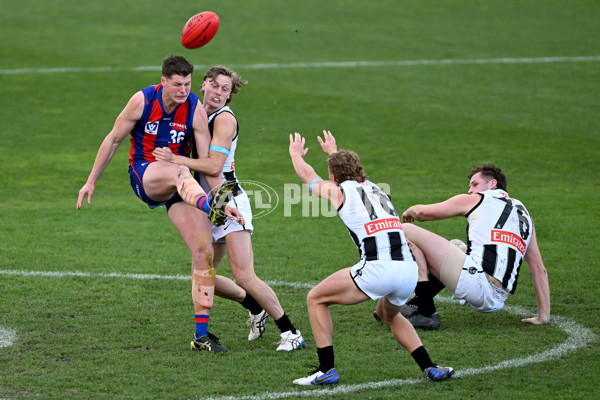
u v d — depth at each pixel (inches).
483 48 3132.4
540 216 1365.7
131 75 2689.5
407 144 1979.6
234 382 705.0
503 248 839.7
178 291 990.4
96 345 796.6
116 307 921.5
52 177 1686.8
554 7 3809.1
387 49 3115.2
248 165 1786.4
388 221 702.5
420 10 3774.6
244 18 3577.8
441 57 2999.5
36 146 1948.8
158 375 718.5
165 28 3373.5
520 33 3361.2
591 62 2906.0
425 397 668.1
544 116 2245.3
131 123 805.2
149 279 1038.4
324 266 1104.2
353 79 2689.5
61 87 2541.8
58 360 753.0
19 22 3420.3
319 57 2979.8
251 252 810.2
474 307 846.5
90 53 2970.0
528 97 2465.6
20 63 2815.0
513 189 1581.0
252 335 829.8
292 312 920.9
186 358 765.3
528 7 3816.4
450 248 838.5
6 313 888.3
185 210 792.9
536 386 692.7
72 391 677.9
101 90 2517.2
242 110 2316.7
